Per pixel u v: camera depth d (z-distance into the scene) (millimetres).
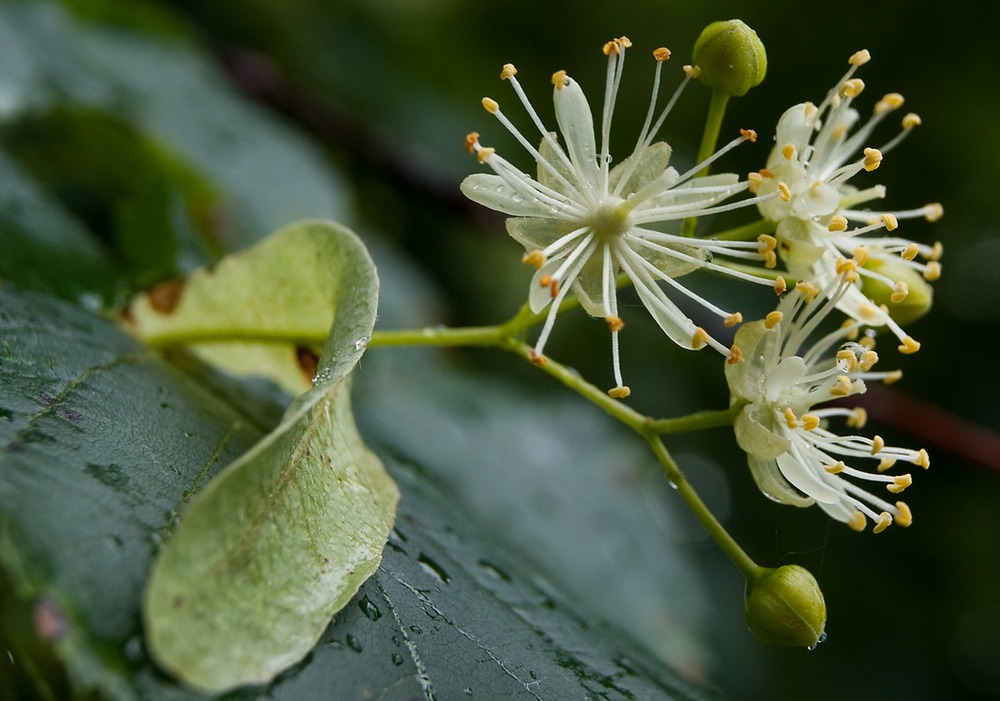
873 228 145
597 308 140
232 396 146
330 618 127
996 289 264
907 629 238
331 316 144
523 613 139
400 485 150
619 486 180
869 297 147
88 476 127
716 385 227
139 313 147
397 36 250
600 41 279
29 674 120
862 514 141
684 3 272
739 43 142
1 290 144
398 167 189
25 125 173
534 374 223
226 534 124
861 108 258
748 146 258
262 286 145
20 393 131
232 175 178
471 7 272
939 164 258
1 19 171
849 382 141
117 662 120
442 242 229
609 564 173
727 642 212
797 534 229
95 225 176
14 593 121
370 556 131
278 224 179
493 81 265
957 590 242
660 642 170
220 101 184
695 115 265
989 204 260
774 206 145
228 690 122
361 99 232
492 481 171
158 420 135
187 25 189
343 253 140
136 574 123
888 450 142
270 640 124
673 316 141
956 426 176
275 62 226
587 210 142
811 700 228
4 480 124
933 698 234
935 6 248
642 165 144
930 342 257
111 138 174
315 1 235
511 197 142
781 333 141
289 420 125
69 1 183
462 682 129
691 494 142
